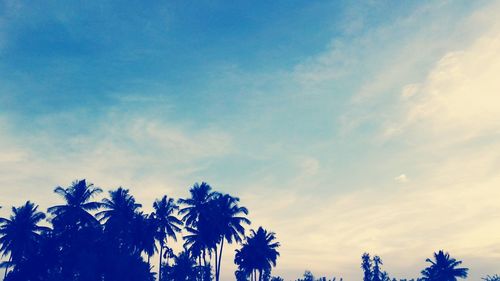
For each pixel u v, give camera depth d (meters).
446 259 84.19
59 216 55.25
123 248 58.56
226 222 58.88
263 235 70.56
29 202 60.72
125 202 60.88
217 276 57.12
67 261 52.56
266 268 68.44
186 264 67.38
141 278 54.53
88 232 55.59
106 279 52.12
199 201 60.09
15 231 57.38
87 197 57.09
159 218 61.81
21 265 53.75
